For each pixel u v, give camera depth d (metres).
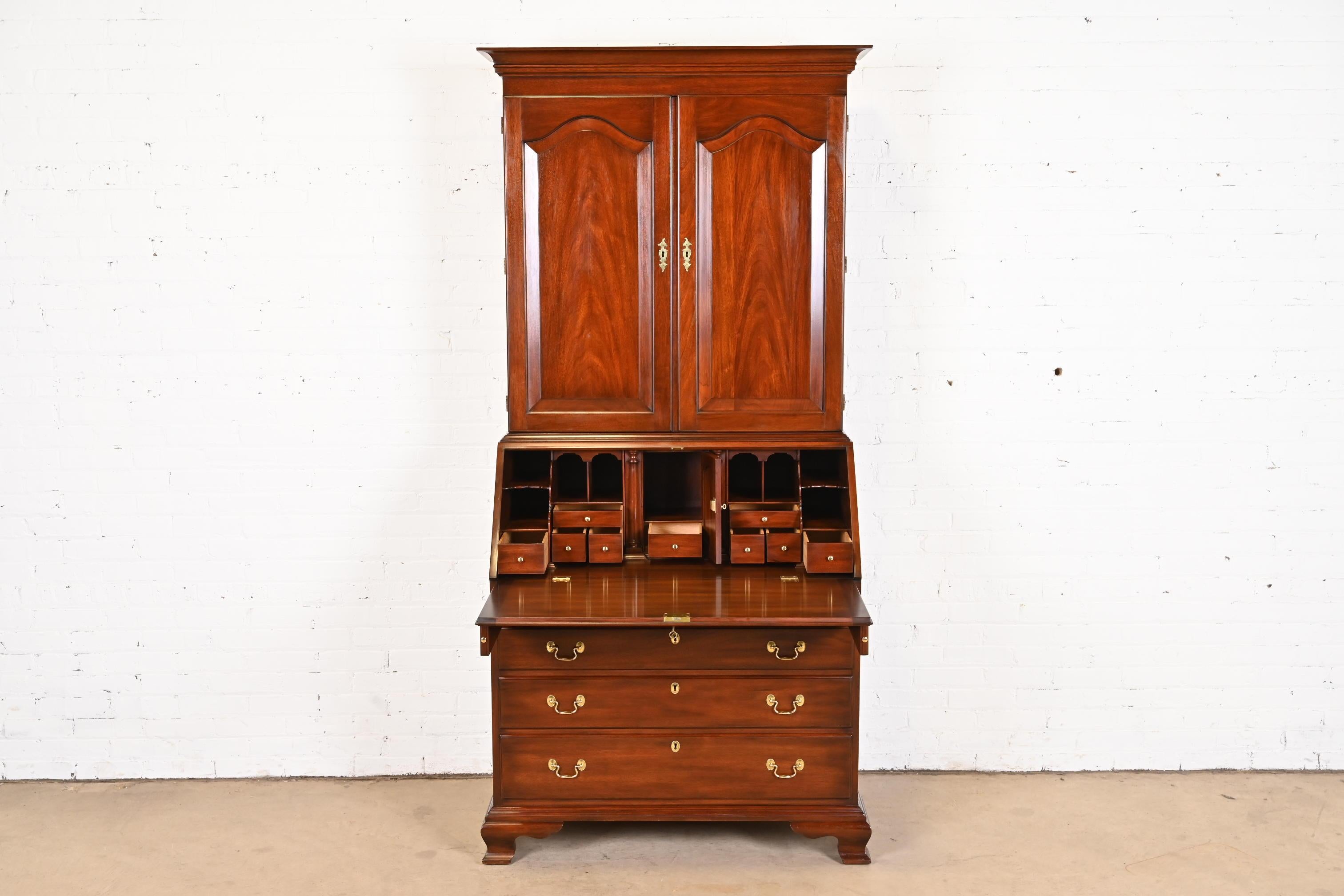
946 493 3.56
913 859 3.01
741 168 3.06
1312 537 3.56
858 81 3.44
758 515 3.17
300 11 3.39
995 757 3.63
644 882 2.90
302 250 3.45
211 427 3.49
